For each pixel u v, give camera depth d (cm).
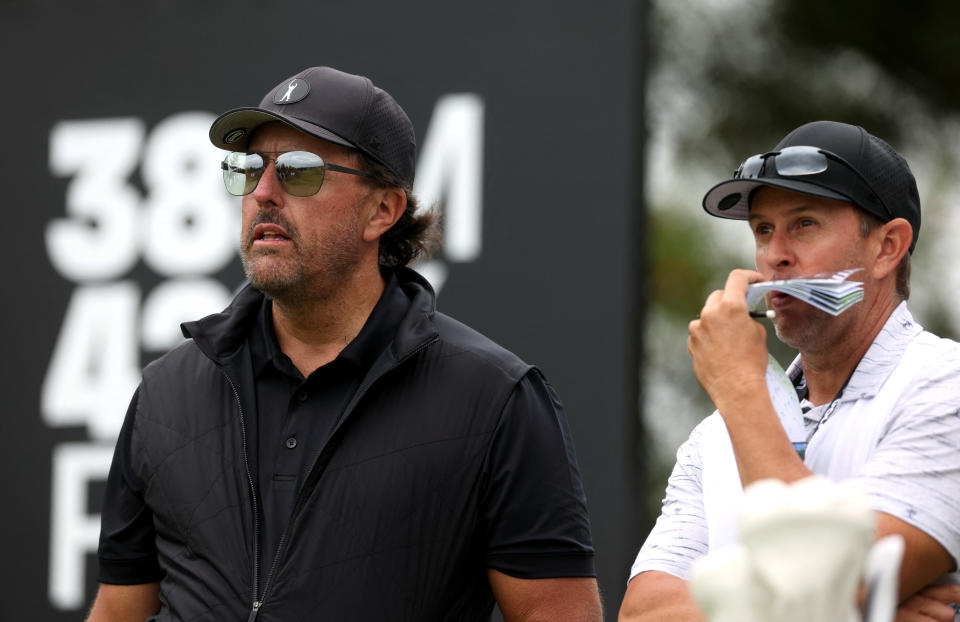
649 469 2556
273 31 1572
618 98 1412
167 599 826
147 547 879
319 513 799
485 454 813
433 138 1475
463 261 1442
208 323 872
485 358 843
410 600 793
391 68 1508
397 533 796
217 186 1572
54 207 1631
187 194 1581
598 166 1410
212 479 828
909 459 658
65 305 1611
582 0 1438
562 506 826
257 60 1577
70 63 1653
